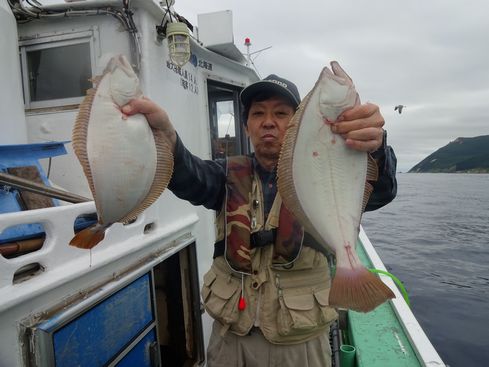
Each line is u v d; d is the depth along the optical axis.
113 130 1.58
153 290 2.49
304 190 1.74
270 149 2.06
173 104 3.24
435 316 7.18
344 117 1.65
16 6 2.82
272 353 1.95
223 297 2.00
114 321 2.07
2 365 1.48
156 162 1.74
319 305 1.92
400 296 3.92
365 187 1.75
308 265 1.95
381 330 3.39
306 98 1.73
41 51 3.03
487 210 23.06
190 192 2.04
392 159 1.92
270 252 1.96
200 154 3.89
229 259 1.98
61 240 1.77
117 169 1.57
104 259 2.00
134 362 2.24
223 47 4.10
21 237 1.83
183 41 2.89
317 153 1.72
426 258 11.52
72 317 1.74
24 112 2.93
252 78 5.27
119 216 1.63
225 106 5.04
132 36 2.82
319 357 2.01
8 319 1.50
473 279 9.40
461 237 14.62
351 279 1.59
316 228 1.73
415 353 3.00
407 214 21.69
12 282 1.55
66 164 2.99
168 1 2.95
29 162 2.20
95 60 2.91
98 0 2.76
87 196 2.94
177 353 3.27
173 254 3.00
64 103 3.02
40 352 1.58
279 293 1.92
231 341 2.05
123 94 1.62
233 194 2.07
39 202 2.15
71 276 1.76
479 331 6.51
